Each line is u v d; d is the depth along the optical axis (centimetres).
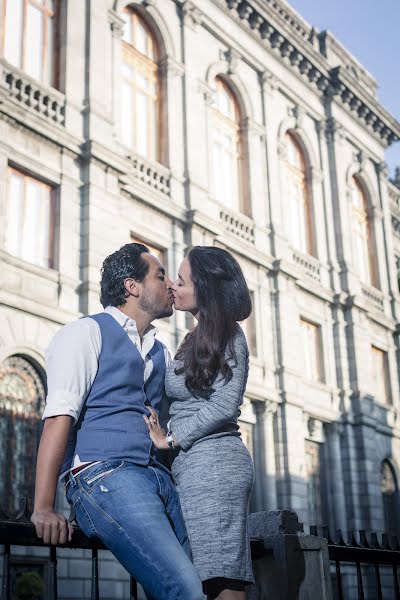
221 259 350
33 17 1812
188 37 2295
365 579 2347
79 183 1769
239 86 2494
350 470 2505
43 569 1398
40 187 1700
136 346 325
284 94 2730
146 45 2197
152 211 2000
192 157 2175
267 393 2220
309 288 2550
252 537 398
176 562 268
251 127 2489
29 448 1505
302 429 2323
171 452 328
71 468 296
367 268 3033
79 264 1716
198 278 346
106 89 1916
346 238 2833
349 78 2945
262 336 2291
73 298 1672
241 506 315
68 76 1822
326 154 2895
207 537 304
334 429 2512
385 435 2797
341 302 2702
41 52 1816
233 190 2402
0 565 1316
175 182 2097
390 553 480
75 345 300
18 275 1559
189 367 331
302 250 2667
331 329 2667
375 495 2552
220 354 330
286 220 2566
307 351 2552
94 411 301
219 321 336
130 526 273
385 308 3014
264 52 2639
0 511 278
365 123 3150
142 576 272
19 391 1520
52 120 1736
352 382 2658
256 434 2216
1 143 1591
